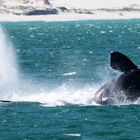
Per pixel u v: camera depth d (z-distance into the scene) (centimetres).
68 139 7369
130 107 8806
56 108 9106
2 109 9150
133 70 8831
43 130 7800
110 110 8762
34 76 14188
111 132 7675
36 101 9738
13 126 8056
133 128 7869
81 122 8188
